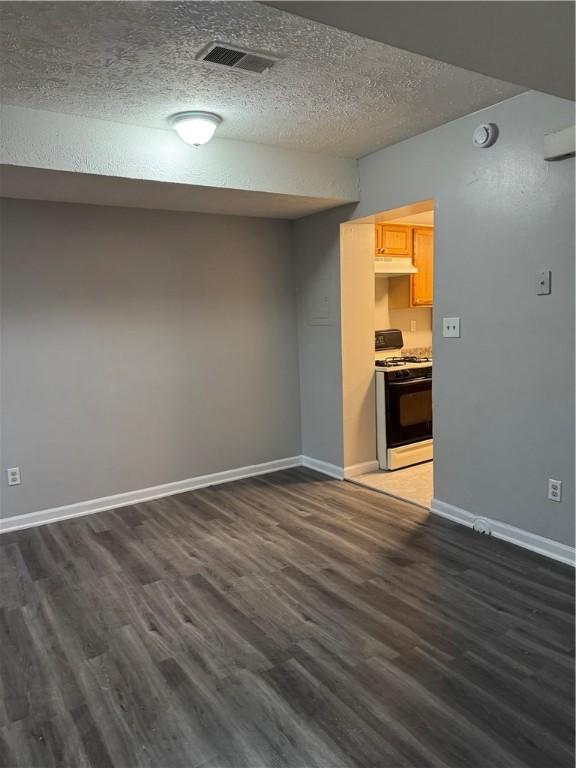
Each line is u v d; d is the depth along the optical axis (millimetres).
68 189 3309
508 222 2957
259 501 4023
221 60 2311
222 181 3371
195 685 2064
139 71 2396
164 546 3299
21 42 2119
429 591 2670
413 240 5336
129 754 1759
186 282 4211
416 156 3449
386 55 2295
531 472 2994
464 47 1634
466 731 1792
